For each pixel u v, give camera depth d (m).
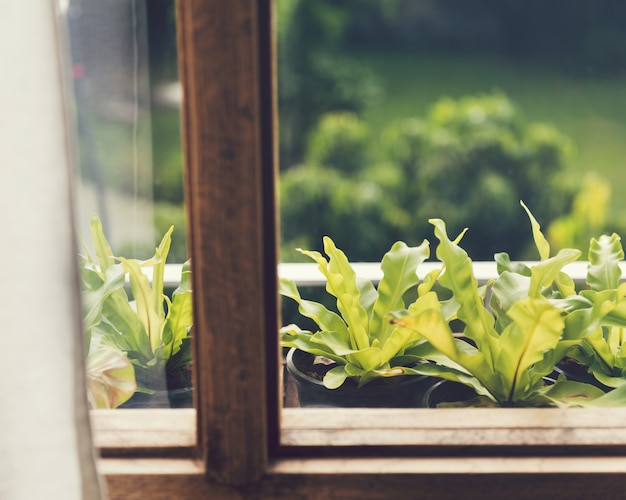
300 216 4.59
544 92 6.93
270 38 0.90
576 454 1.01
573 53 6.89
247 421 0.98
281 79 5.44
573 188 4.59
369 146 4.80
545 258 1.35
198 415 1.00
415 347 1.30
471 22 7.46
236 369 0.96
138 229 1.27
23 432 0.85
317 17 5.52
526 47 6.99
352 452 1.02
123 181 1.22
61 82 0.82
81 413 0.87
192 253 0.95
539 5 6.86
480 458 1.01
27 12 0.80
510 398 1.21
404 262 1.33
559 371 1.34
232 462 0.99
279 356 1.01
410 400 1.27
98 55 1.14
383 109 6.36
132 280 1.30
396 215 4.61
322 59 5.53
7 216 0.82
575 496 1.00
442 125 4.60
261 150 0.93
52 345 0.85
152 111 1.38
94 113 1.16
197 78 0.89
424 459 1.01
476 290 1.25
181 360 1.36
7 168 0.81
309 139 5.38
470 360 1.19
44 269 0.83
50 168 0.82
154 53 1.36
